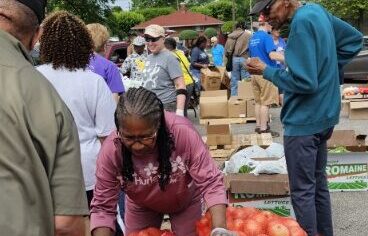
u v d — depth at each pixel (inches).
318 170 157.3
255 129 363.9
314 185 151.8
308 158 148.4
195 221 124.1
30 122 70.5
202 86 472.4
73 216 72.9
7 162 68.6
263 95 350.6
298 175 150.2
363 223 201.5
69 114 75.7
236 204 189.0
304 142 147.5
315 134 147.3
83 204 74.4
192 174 110.3
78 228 74.5
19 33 78.7
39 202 70.4
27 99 71.1
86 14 910.4
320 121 146.3
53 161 71.6
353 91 416.2
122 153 106.6
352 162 229.8
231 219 118.1
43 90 73.1
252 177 186.9
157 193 115.0
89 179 138.1
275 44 345.1
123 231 164.1
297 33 140.3
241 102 404.2
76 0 896.9
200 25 1566.2
